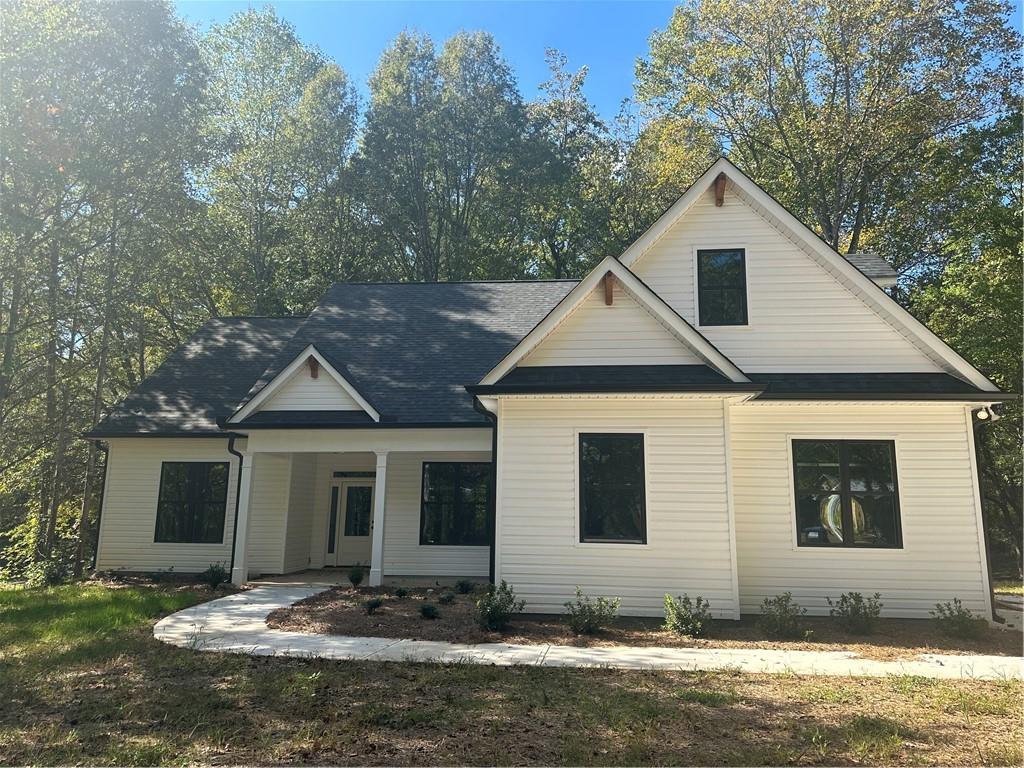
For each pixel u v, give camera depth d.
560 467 11.03
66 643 8.63
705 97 28.52
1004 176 24.03
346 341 17.14
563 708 6.02
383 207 35.31
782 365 12.21
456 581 15.21
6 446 21.22
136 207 19.47
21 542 20.31
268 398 14.88
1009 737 5.35
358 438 14.39
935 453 11.37
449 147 36.69
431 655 8.02
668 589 10.51
